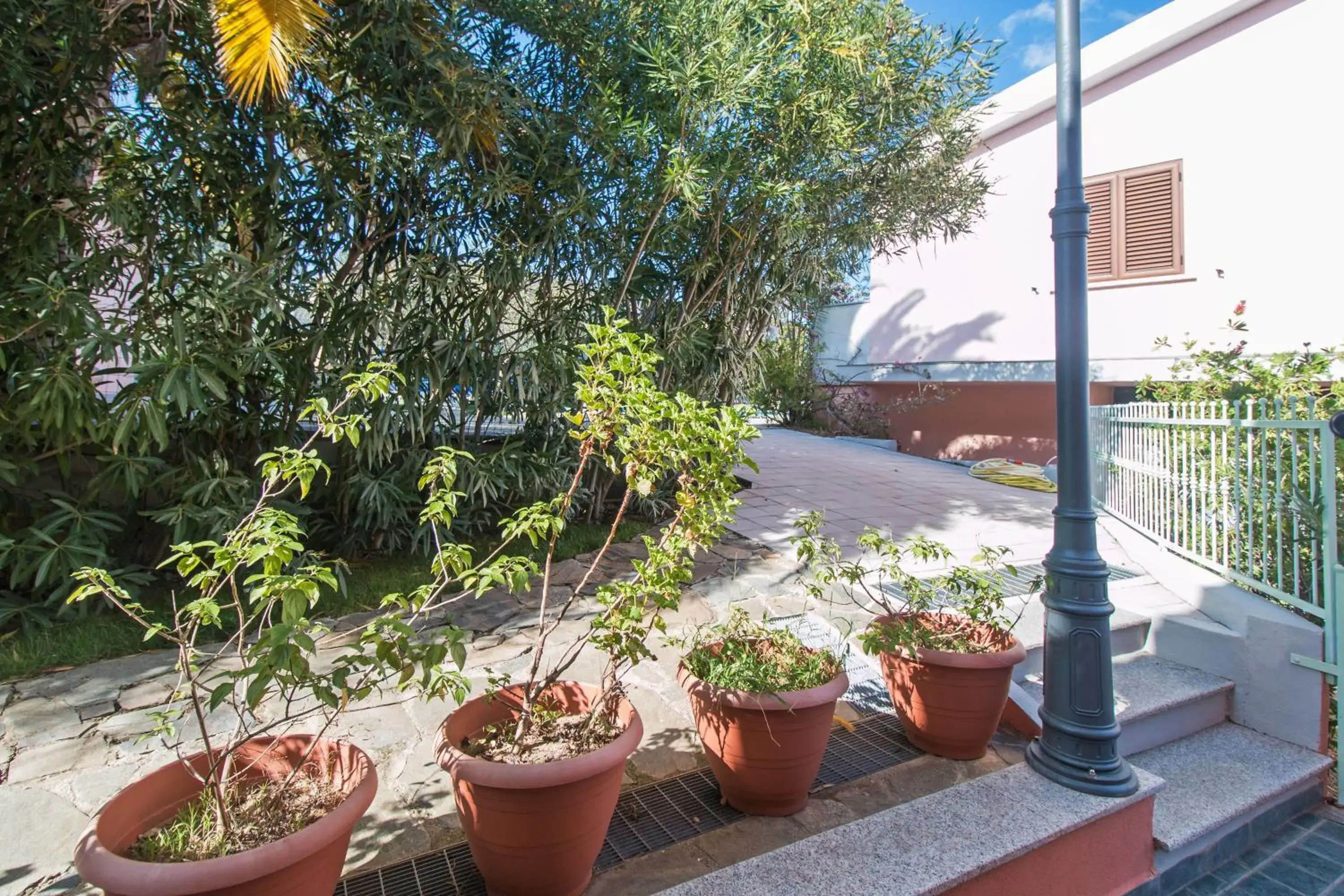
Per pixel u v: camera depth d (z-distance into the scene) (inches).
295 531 62.4
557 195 170.2
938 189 213.5
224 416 143.6
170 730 68.2
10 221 128.3
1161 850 92.0
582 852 68.7
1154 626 136.8
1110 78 292.0
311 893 56.3
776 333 245.4
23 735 95.8
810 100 167.9
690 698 89.5
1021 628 132.0
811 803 89.8
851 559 179.6
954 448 393.4
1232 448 142.6
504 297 167.3
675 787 91.7
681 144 158.4
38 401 114.2
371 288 156.5
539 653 77.7
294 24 126.1
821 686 83.9
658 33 168.1
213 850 56.9
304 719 98.5
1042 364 317.4
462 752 71.1
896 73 178.4
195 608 58.3
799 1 163.9
